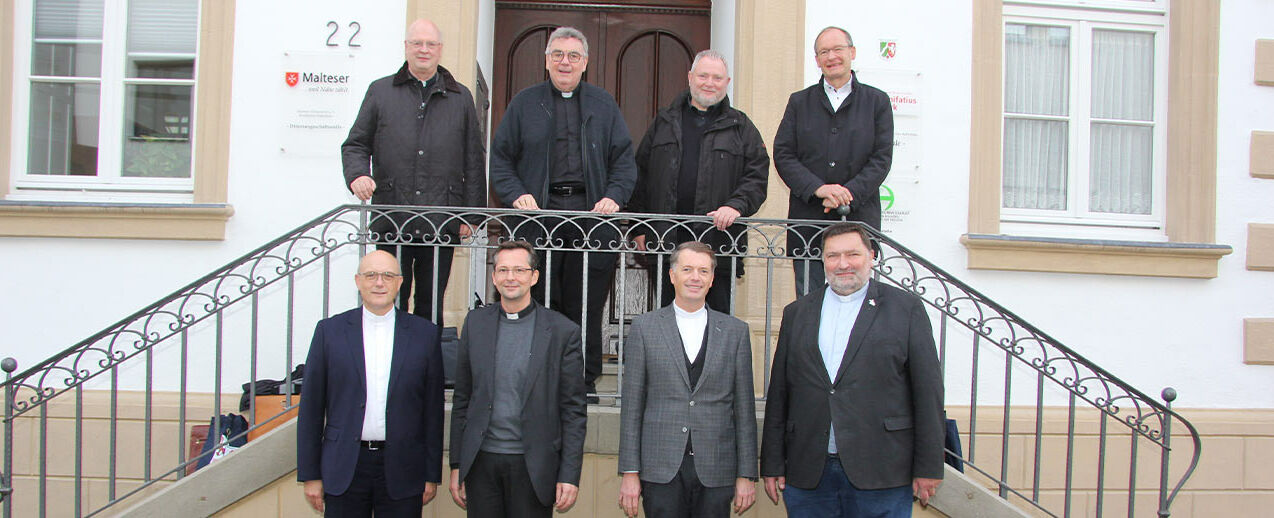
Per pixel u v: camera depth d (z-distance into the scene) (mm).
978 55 4664
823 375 2855
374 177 3523
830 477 2855
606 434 3328
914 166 4629
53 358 3141
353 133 3496
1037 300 4617
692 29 5562
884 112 3596
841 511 2900
